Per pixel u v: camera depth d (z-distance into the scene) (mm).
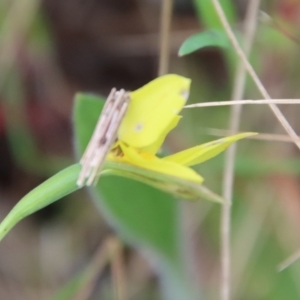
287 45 345
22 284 383
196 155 260
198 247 358
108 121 256
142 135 256
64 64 422
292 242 352
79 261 387
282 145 356
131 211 296
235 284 347
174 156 260
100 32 423
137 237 300
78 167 259
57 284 383
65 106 406
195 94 392
